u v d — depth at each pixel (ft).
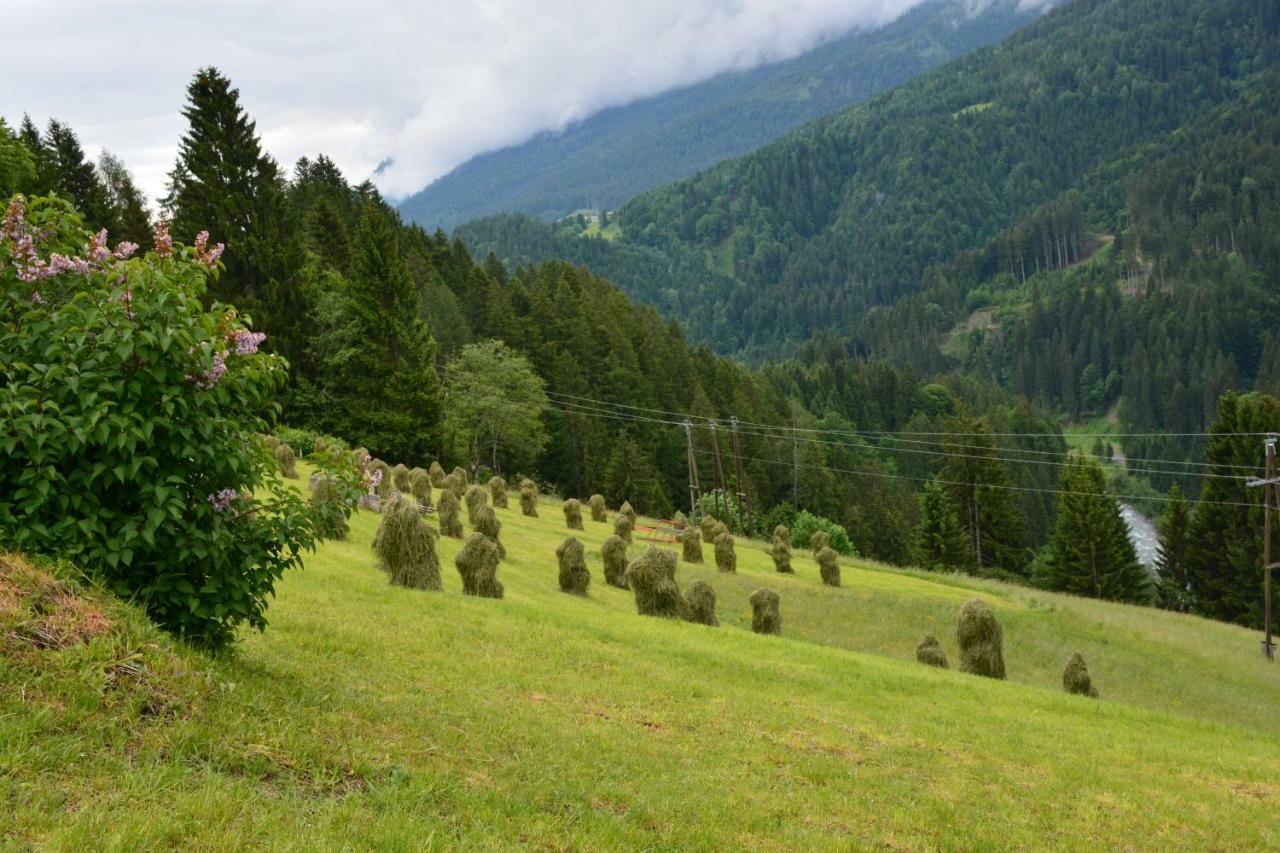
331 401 199.52
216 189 187.32
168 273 24.52
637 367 330.95
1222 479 229.04
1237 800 39.91
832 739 37.78
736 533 239.50
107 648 20.35
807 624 111.75
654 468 297.94
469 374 237.86
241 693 22.77
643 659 47.37
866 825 27.71
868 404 470.80
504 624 48.98
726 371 399.03
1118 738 49.52
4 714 17.29
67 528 21.85
